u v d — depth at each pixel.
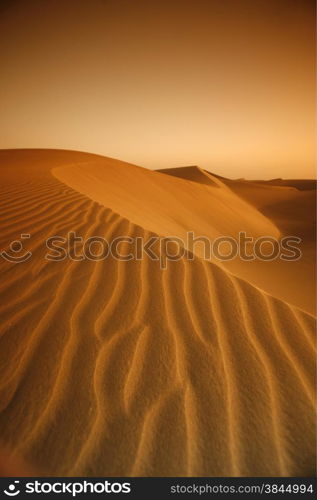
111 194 9.36
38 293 2.57
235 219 15.08
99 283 2.75
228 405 1.73
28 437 1.54
